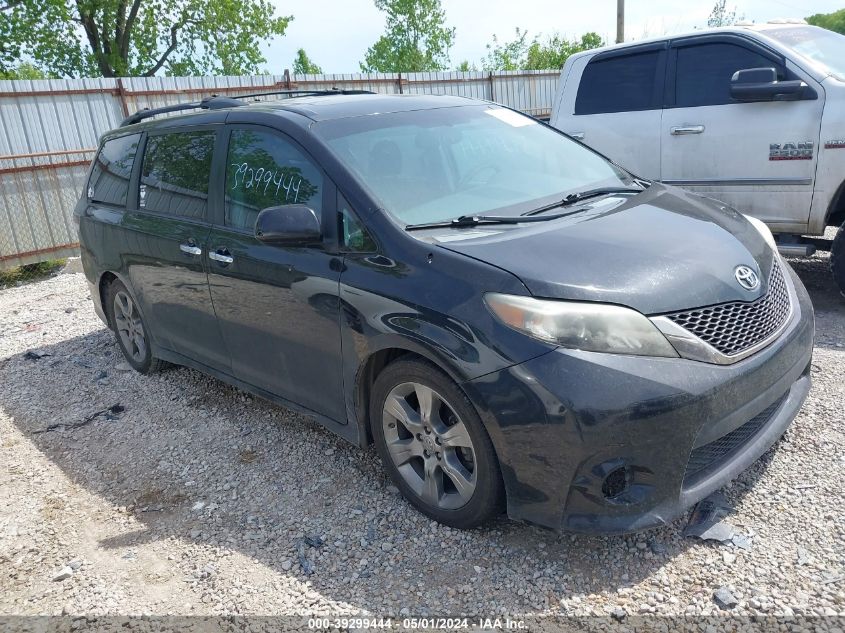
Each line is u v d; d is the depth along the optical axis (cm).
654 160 599
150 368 518
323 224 324
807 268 636
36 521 343
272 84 1309
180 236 413
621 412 241
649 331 252
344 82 1389
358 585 273
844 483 301
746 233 325
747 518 286
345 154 335
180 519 333
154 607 273
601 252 276
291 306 338
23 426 461
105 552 312
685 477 264
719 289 271
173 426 436
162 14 2423
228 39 2480
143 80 1169
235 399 468
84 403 490
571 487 252
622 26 2075
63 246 1082
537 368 248
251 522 323
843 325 488
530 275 261
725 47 560
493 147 379
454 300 270
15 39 2180
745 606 242
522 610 251
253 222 365
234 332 388
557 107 666
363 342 303
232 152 389
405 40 2925
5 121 1041
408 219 310
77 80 1102
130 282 481
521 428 253
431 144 361
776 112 527
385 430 314
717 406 254
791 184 527
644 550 274
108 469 391
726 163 558
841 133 496
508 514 271
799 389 320
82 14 2319
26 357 605
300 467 369
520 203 337
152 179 461
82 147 1123
